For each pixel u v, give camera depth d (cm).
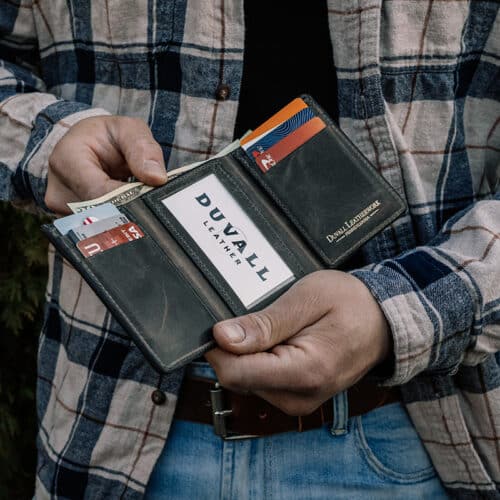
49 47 102
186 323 70
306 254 77
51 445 103
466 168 91
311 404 73
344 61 86
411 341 75
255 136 79
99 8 93
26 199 99
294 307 70
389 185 79
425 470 95
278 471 92
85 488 98
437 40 86
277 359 68
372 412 92
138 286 70
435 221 90
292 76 89
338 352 70
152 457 95
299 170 78
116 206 74
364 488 93
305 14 88
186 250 73
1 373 186
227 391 89
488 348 83
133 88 94
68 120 91
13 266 177
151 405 93
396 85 87
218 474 93
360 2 84
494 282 78
